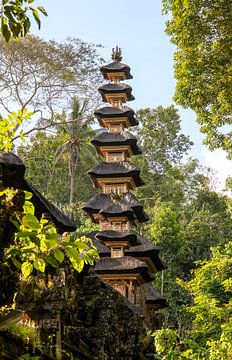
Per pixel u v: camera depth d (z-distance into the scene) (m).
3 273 6.24
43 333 7.66
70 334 8.62
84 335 9.73
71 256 5.42
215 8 18.88
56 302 8.04
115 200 31.64
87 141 47.88
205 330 27.28
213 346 15.69
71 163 47.66
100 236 29.89
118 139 33.91
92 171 33.06
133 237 29.75
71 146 47.66
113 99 35.84
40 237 5.43
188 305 47.00
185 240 51.94
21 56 43.84
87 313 9.97
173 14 19.34
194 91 19.39
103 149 34.06
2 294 6.29
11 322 5.90
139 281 28.31
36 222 5.29
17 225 5.44
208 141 20.09
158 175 61.72
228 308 27.31
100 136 34.31
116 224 31.05
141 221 32.88
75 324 9.09
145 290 30.06
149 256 30.38
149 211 54.94
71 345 8.59
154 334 14.82
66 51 44.72
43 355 7.36
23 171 8.70
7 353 6.41
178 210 57.50
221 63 19.09
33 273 8.14
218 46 19.09
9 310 6.48
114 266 28.06
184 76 19.44
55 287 8.13
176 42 19.69
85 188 54.12
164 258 49.84
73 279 8.62
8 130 6.64
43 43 44.03
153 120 64.38
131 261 28.27
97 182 33.47
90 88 46.41
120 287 27.88
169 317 45.62
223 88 19.19
